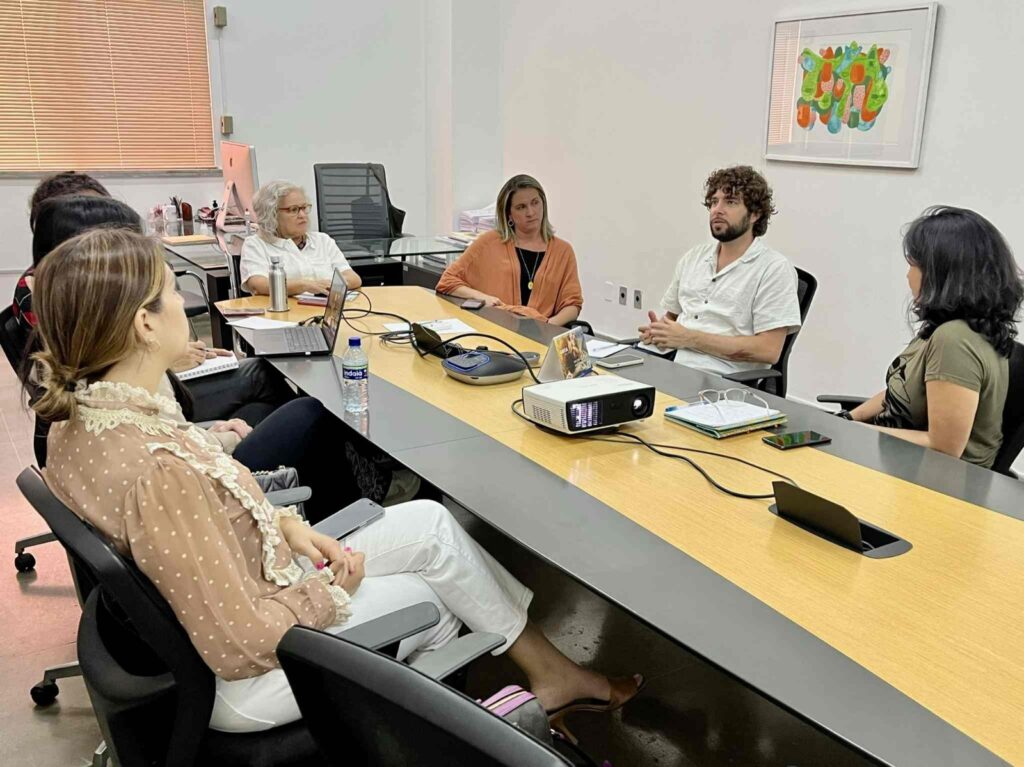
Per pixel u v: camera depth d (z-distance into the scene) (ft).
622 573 4.46
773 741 6.33
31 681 7.04
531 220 12.05
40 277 3.98
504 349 9.27
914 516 5.22
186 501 3.92
